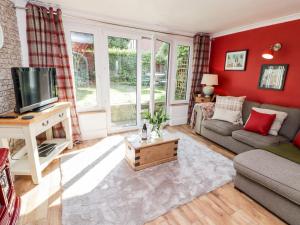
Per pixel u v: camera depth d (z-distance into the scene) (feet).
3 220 3.61
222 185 6.96
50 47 8.95
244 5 8.15
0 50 6.91
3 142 6.39
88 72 10.90
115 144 10.43
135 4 8.36
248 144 8.66
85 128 10.89
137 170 7.74
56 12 8.79
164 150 8.27
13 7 7.93
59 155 9.00
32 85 7.14
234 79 12.66
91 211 5.47
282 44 9.71
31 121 6.05
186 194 6.35
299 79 9.16
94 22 10.26
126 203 5.84
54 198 6.01
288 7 8.27
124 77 12.19
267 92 10.66
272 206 5.54
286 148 7.13
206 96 13.41
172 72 13.84
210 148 10.32
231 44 12.65
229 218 5.39
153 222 5.16
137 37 11.80
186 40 13.74
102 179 7.11
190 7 8.55
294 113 8.61
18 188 6.45
